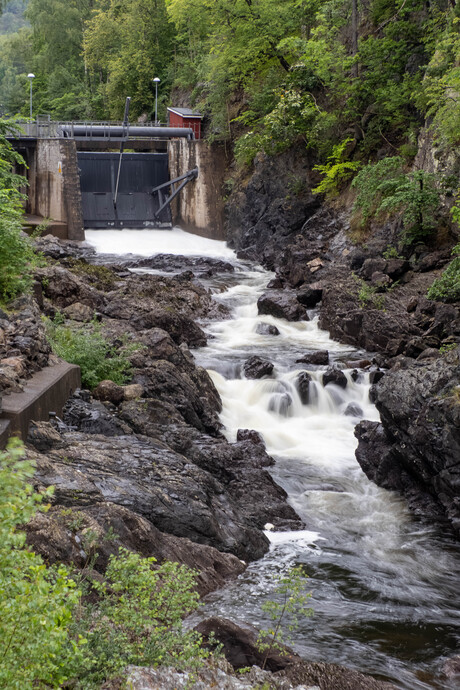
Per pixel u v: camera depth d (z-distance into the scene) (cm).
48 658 498
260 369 2075
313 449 1725
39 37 8619
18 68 10800
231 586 1041
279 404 1920
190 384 1781
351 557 1205
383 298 2620
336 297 2669
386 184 2977
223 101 4753
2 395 1187
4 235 1597
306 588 1074
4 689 458
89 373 1586
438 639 950
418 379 1504
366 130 3819
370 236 3288
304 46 4038
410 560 1209
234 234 4488
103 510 973
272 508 1355
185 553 1035
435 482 1416
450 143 2847
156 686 569
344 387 1998
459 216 2380
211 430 1728
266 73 4566
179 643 635
